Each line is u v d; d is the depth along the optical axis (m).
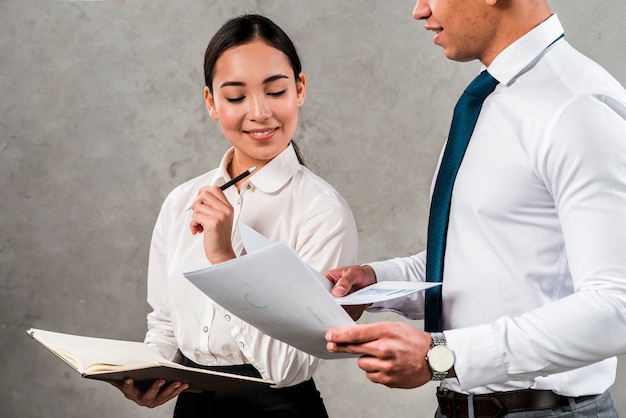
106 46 3.54
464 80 3.54
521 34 1.60
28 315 3.61
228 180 2.29
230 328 2.12
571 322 1.39
